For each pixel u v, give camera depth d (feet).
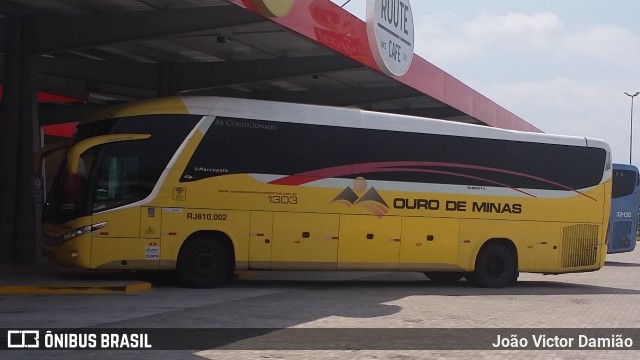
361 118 64.64
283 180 61.26
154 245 57.16
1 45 67.97
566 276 92.48
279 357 34.19
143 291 56.49
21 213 67.77
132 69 80.64
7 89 67.10
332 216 62.75
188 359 33.14
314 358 34.19
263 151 60.90
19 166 67.67
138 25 62.39
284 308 50.31
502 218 69.51
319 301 54.90
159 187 57.47
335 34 68.64
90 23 64.08
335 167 63.21
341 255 63.10
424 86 89.40
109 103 100.27
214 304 50.85
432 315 49.57
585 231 72.84
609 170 74.69
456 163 68.03
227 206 59.31
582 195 72.84
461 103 101.76
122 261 56.39
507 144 70.33
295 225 61.46
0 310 45.21
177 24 61.21
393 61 78.33
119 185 56.70
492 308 54.49
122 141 57.11
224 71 80.33
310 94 97.35
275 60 78.89
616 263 122.93
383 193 64.90
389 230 64.95
